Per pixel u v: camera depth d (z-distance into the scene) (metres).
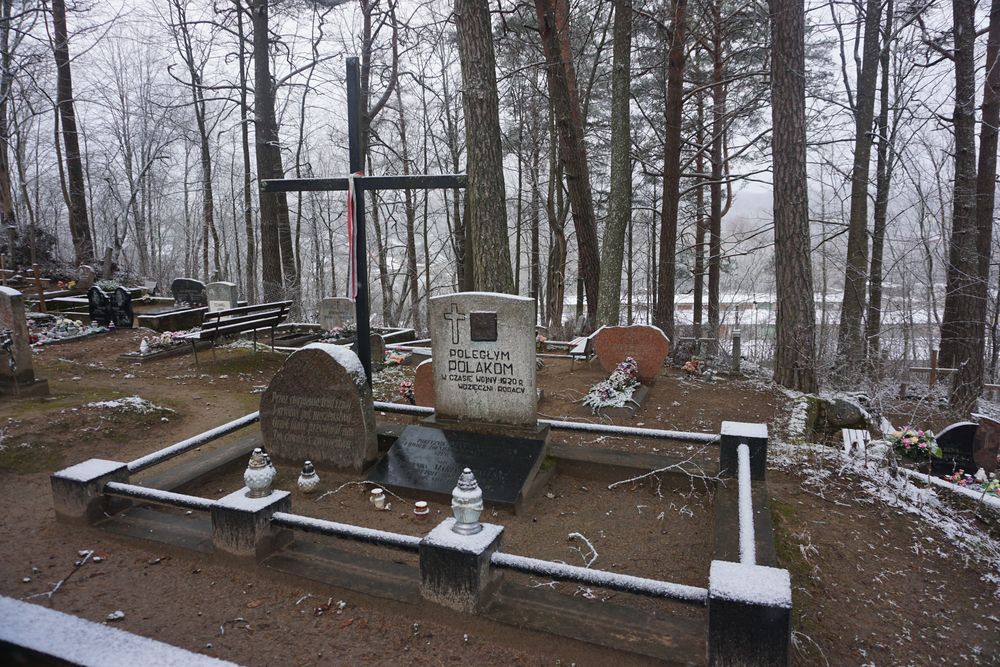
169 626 3.77
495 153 10.37
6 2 19.73
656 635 3.49
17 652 1.81
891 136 16.61
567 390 10.69
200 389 10.20
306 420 6.35
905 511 5.83
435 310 6.78
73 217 25.91
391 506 5.70
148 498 4.75
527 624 3.59
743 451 5.29
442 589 3.76
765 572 3.30
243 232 45.34
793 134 11.58
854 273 17.45
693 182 24.47
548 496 5.96
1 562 4.49
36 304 19.03
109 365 11.88
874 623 4.01
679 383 12.19
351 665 3.46
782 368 11.95
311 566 4.30
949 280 15.94
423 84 25.86
